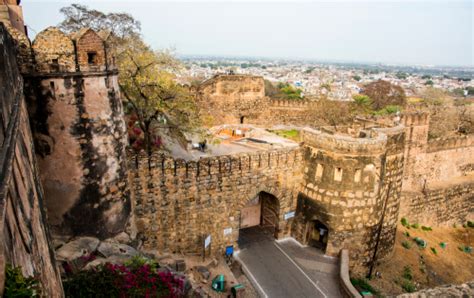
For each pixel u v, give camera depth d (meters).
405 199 36.28
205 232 23.45
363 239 24.58
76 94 15.79
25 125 11.28
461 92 152.00
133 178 20.28
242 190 24.03
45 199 16.11
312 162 24.91
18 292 4.56
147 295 13.84
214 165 22.56
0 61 7.59
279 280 22.20
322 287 21.72
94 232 17.42
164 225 21.94
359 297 19.81
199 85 43.41
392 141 25.92
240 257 24.50
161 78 22.27
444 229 39.47
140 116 23.70
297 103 51.19
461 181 41.06
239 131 34.22
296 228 26.89
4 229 4.73
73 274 14.43
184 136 29.70
